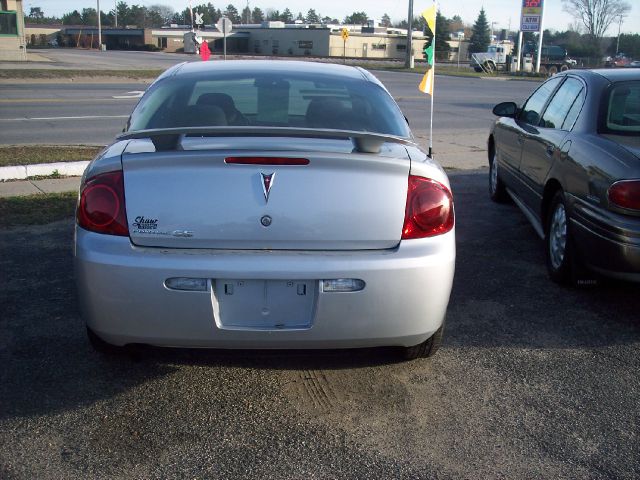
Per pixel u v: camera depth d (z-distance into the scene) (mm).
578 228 4637
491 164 8031
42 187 7926
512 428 3256
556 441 3154
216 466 2926
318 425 3258
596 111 5012
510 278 5320
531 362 3930
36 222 6484
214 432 3184
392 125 3998
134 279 3072
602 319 4559
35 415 3289
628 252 4164
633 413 3404
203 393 3537
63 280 5023
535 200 5805
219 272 3049
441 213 3246
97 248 3127
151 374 3719
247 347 3209
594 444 3135
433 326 3311
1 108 16859
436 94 26266
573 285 5023
